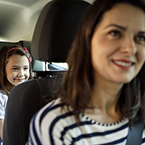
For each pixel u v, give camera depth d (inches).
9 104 32.6
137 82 25.1
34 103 31.1
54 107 20.9
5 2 63.7
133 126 26.5
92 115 22.1
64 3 29.7
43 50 31.7
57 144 19.7
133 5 18.0
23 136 31.0
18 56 57.2
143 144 28.6
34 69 77.6
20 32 81.3
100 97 21.9
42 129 19.7
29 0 60.9
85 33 19.9
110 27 17.7
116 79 17.9
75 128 20.8
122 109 24.9
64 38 31.2
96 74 20.2
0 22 78.7
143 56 18.7
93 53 19.0
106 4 18.3
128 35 17.7
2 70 57.3
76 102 20.5
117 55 17.6
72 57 21.8
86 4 31.6
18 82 58.3
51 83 32.9
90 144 21.8
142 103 26.5
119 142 24.0
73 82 20.8
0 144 51.2
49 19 30.2
